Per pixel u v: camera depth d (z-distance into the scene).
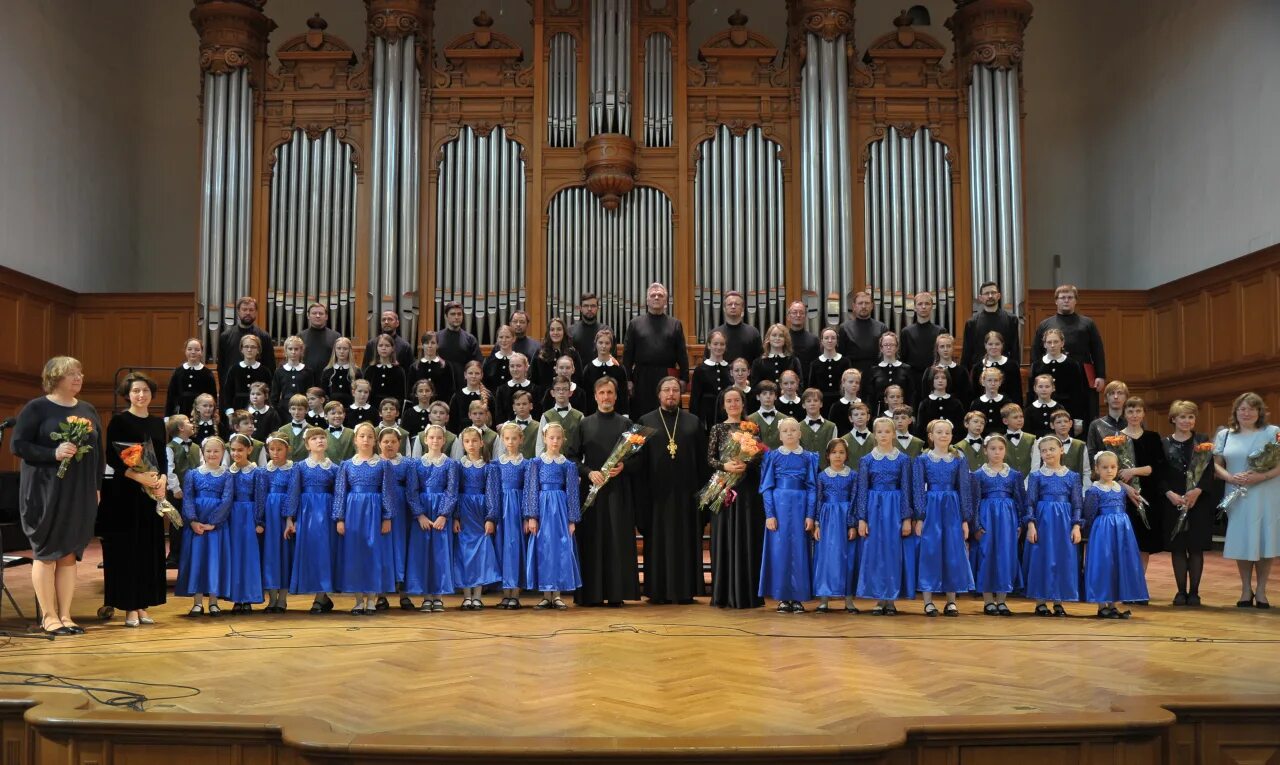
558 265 12.03
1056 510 6.93
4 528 6.38
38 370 12.24
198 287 12.00
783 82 12.25
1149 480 7.52
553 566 7.06
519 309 12.01
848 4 12.14
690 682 4.54
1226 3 11.69
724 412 7.95
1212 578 9.08
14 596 7.35
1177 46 12.61
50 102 12.45
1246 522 7.20
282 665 4.90
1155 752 3.88
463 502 7.21
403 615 6.76
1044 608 6.91
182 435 7.38
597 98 12.01
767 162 12.15
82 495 5.88
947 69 13.06
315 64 12.31
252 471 6.93
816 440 7.77
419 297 12.02
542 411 8.73
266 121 12.23
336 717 3.93
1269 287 11.02
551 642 5.56
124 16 14.05
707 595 7.77
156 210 14.14
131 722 3.78
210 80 12.11
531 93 12.21
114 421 6.41
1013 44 12.02
